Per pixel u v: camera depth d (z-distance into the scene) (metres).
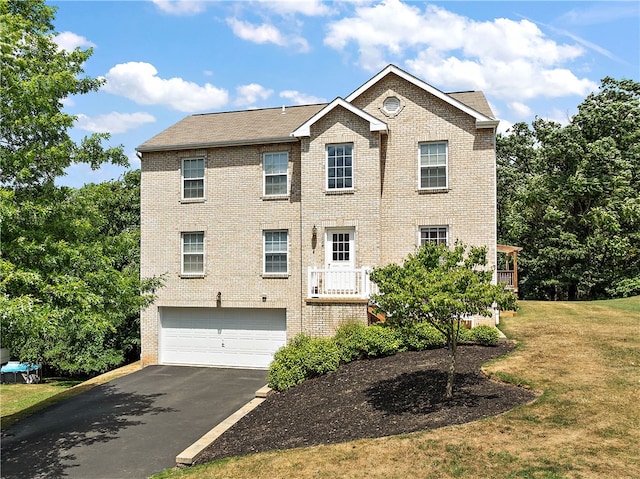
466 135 18.81
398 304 10.65
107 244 13.27
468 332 15.55
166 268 21.44
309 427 10.88
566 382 11.06
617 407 9.66
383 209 19.39
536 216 34.88
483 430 9.12
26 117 11.38
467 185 18.73
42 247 10.89
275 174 20.53
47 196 12.23
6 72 10.98
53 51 13.79
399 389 12.16
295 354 15.09
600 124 32.31
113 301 12.71
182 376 19.41
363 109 19.70
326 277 18.89
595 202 32.47
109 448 11.98
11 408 19.12
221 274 20.86
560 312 20.27
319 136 19.53
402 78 19.39
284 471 8.70
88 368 27.17
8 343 11.09
